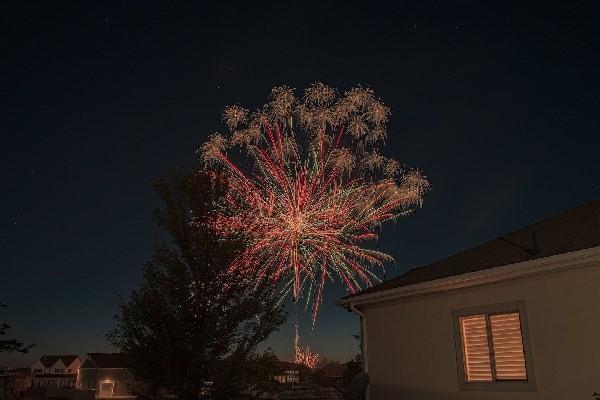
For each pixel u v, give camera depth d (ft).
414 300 33.42
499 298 28.48
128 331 33.12
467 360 29.66
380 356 35.01
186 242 34.91
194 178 36.11
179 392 32.17
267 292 35.50
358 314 37.09
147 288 33.73
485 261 31.27
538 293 26.68
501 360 27.94
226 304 34.22
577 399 24.23
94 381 156.87
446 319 31.17
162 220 35.24
